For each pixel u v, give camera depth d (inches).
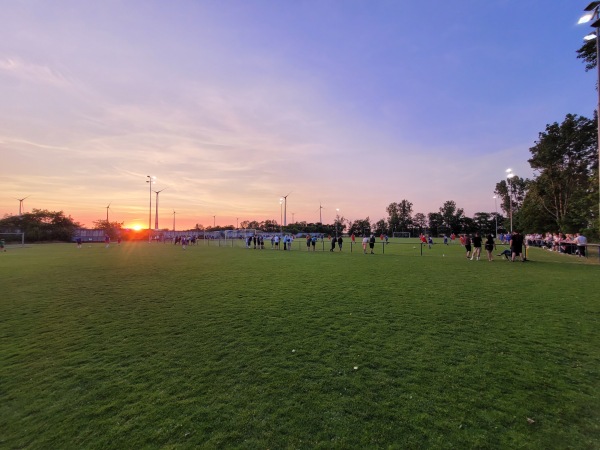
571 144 1457.9
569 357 174.9
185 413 126.4
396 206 5241.1
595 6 565.9
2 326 245.4
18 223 2645.2
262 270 567.5
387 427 115.3
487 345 193.2
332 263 681.0
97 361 179.2
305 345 197.3
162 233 2721.5
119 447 107.6
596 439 107.7
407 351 185.2
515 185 3132.4
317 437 110.7
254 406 130.3
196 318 261.4
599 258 698.8
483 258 777.6
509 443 106.1
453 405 128.8
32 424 121.4
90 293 369.4
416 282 417.1
